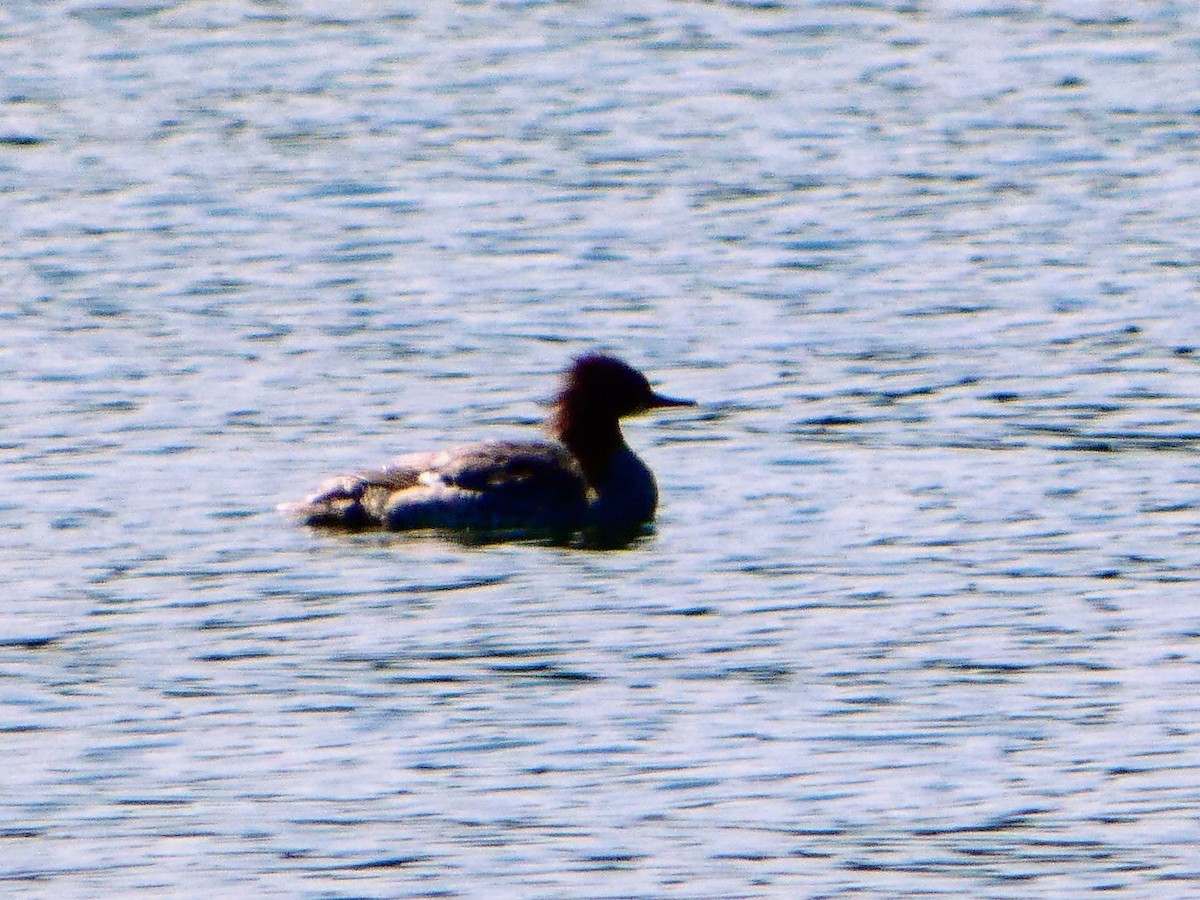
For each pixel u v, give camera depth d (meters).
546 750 15.91
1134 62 42.22
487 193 34.06
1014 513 21.09
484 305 28.56
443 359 26.39
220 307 28.44
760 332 27.41
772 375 25.78
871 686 17.00
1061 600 18.78
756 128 37.91
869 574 19.47
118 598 18.94
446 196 33.91
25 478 22.05
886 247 31.06
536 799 15.16
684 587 19.22
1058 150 36.22
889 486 22.00
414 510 20.81
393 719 16.45
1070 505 21.30
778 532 20.70
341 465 22.64
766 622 18.36
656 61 42.84
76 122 38.59
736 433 23.84
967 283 29.33
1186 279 29.33
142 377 25.53
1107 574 19.41
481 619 18.47
